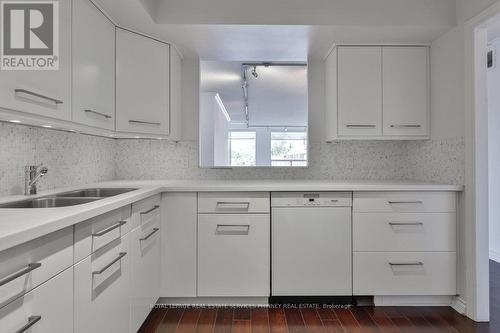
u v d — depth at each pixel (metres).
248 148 2.90
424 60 2.58
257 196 2.27
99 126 2.00
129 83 2.29
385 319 2.13
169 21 2.23
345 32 2.37
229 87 2.92
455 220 2.27
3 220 0.99
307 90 2.91
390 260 2.27
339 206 2.27
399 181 2.68
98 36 1.97
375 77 2.57
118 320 1.55
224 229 2.27
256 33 2.38
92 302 1.29
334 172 2.93
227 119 2.92
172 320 2.11
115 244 1.52
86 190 2.09
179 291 2.26
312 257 2.27
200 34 2.40
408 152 2.92
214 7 2.25
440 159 2.46
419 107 2.58
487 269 2.11
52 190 1.97
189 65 2.90
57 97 1.56
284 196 2.28
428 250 2.26
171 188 2.23
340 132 2.57
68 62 1.65
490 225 3.41
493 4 1.93
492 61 3.37
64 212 1.14
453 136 2.30
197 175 2.91
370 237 2.27
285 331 1.97
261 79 2.92
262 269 2.27
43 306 0.98
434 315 2.19
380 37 2.47
